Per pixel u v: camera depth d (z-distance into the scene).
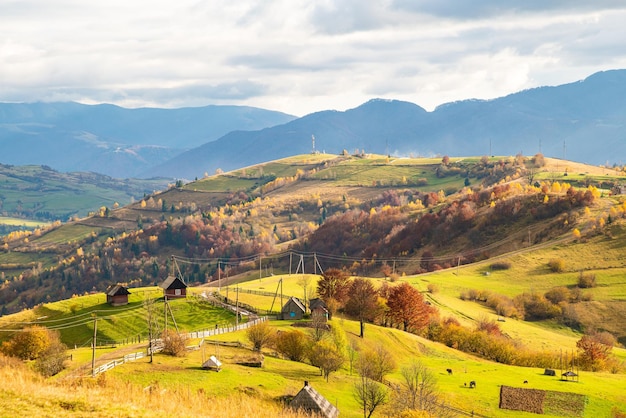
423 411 80.06
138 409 54.16
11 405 49.59
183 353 99.62
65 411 50.66
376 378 106.88
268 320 143.62
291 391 86.31
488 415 102.31
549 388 122.19
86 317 143.38
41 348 100.06
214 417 58.84
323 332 120.31
